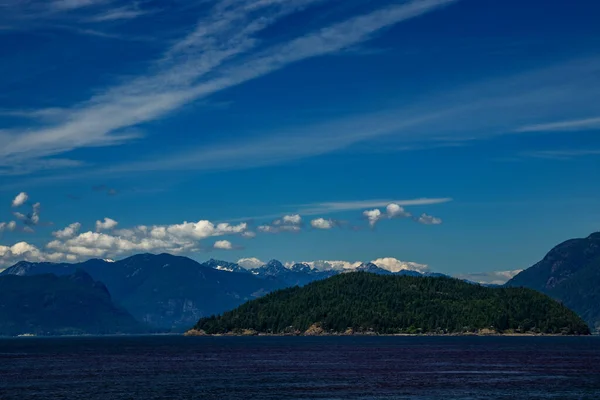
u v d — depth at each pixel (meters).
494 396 133.75
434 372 185.88
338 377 172.25
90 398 133.38
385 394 137.00
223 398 132.25
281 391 142.38
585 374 178.25
